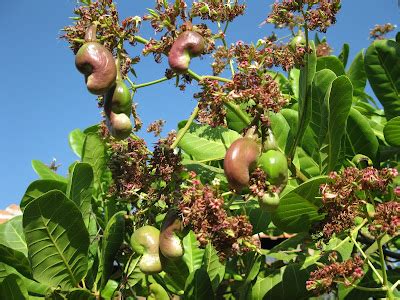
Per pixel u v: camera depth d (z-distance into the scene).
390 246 0.62
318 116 0.54
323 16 0.45
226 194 0.39
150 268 0.39
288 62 0.44
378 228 0.40
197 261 0.54
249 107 0.40
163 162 0.41
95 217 0.54
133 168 0.43
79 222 0.45
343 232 0.45
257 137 0.39
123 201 0.44
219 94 0.41
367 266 0.46
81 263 0.46
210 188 0.38
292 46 0.47
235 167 0.37
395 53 0.60
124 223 0.47
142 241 0.40
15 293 0.45
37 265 0.45
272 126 0.53
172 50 0.40
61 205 0.44
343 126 0.48
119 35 0.40
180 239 0.39
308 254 0.49
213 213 0.37
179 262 0.51
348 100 0.47
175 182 0.41
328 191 0.41
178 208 0.39
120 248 0.48
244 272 0.56
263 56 0.43
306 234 0.47
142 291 0.51
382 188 0.40
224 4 0.46
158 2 0.41
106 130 0.53
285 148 0.53
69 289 0.46
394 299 0.40
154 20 0.41
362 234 0.54
